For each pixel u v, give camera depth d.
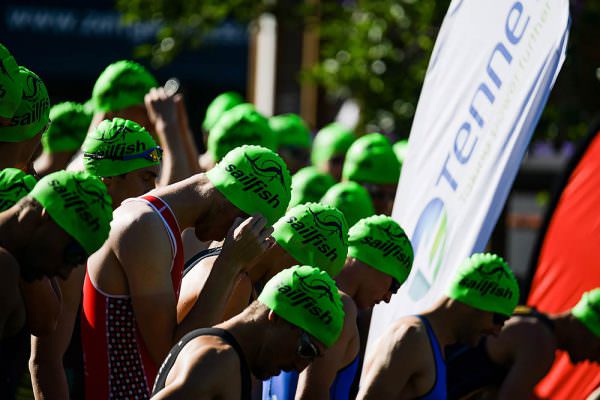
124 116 12.77
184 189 9.06
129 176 9.72
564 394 15.14
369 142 17.84
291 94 39.81
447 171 10.89
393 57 26.70
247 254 8.76
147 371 8.82
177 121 12.77
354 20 27.73
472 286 10.45
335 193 14.70
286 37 39.41
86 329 8.98
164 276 8.73
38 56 39.66
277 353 7.62
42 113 9.11
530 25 9.70
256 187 9.05
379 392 9.88
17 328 7.30
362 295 10.62
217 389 7.32
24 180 8.12
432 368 10.12
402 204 12.07
